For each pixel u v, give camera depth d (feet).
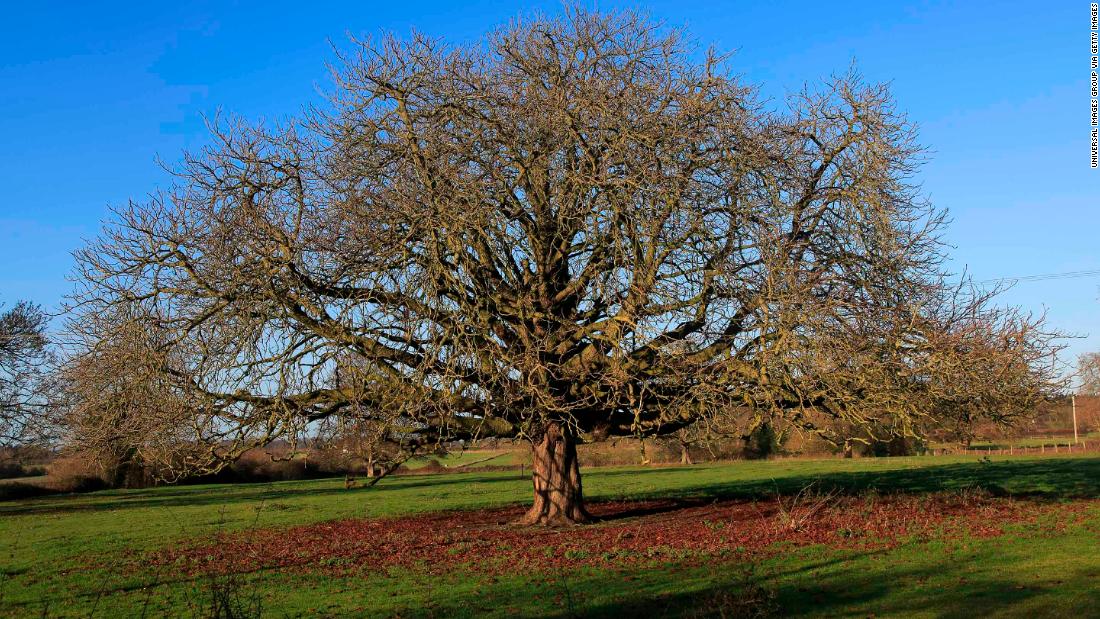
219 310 51.83
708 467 166.61
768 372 52.47
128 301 53.16
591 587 43.09
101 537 83.10
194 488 165.99
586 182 52.65
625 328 53.57
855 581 41.86
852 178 57.11
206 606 43.32
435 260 50.98
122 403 52.39
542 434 63.82
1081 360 122.52
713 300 55.31
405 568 52.65
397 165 54.85
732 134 54.85
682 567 47.62
